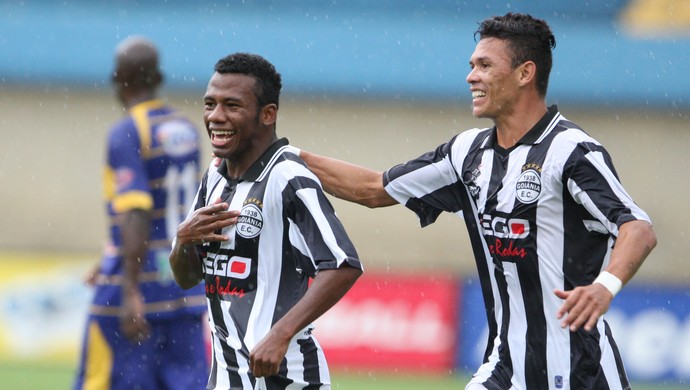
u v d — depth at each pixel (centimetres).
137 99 2358
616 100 6350
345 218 6200
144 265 2298
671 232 6203
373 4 6725
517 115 1650
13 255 4453
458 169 1725
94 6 6650
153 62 2358
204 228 1561
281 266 1575
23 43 6500
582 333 1622
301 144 6475
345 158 6456
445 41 6525
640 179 6294
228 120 1565
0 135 6419
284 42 6544
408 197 1783
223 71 1580
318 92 6500
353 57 6519
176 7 6669
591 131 6372
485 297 1719
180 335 2320
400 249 6156
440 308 4381
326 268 1520
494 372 1681
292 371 1584
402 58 6494
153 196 2327
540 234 1620
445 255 6150
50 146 6419
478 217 1700
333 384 3966
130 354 2311
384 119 6469
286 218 1567
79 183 6384
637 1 6638
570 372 1627
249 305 1577
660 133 6312
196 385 2317
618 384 1648
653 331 4272
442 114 6475
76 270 4425
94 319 2325
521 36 1642
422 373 4341
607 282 1444
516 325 1659
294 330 1505
